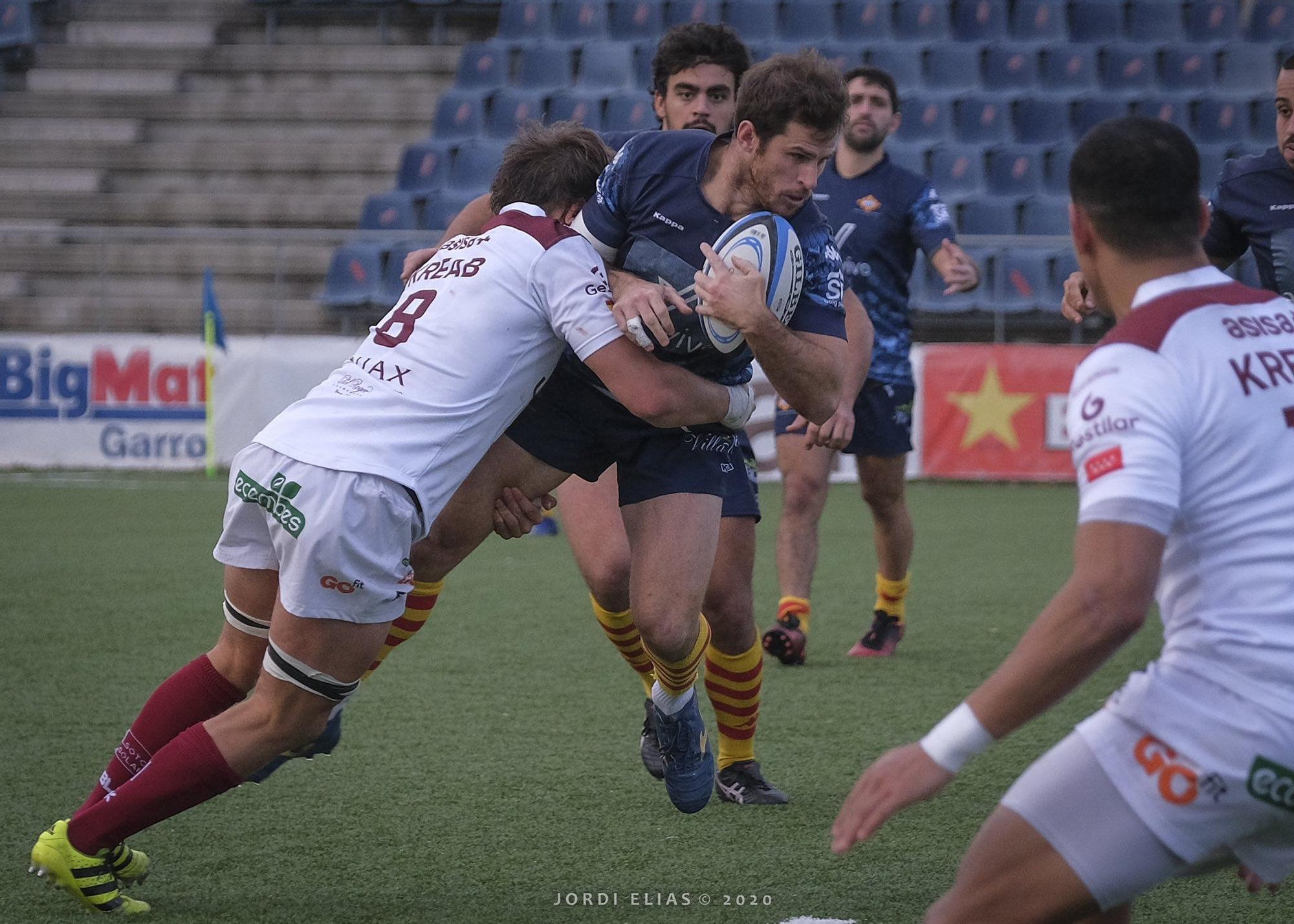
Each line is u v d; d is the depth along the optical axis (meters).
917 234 19.89
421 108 56.25
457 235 13.56
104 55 59.06
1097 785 6.54
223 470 42.38
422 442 9.74
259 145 54.72
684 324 11.16
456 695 17.36
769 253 10.69
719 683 12.91
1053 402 41.59
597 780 13.66
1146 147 6.96
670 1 57.47
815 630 21.92
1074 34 56.91
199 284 51.31
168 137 56.28
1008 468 41.91
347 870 11.02
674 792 11.75
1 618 21.94
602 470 12.21
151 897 10.38
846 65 54.12
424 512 9.79
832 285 11.47
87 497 37.56
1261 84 53.31
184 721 10.56
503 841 11.77
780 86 10.48
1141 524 6.24
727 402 10.95
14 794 12.90
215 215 52.53
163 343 42.50
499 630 21.70
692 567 11.38
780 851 11.55
